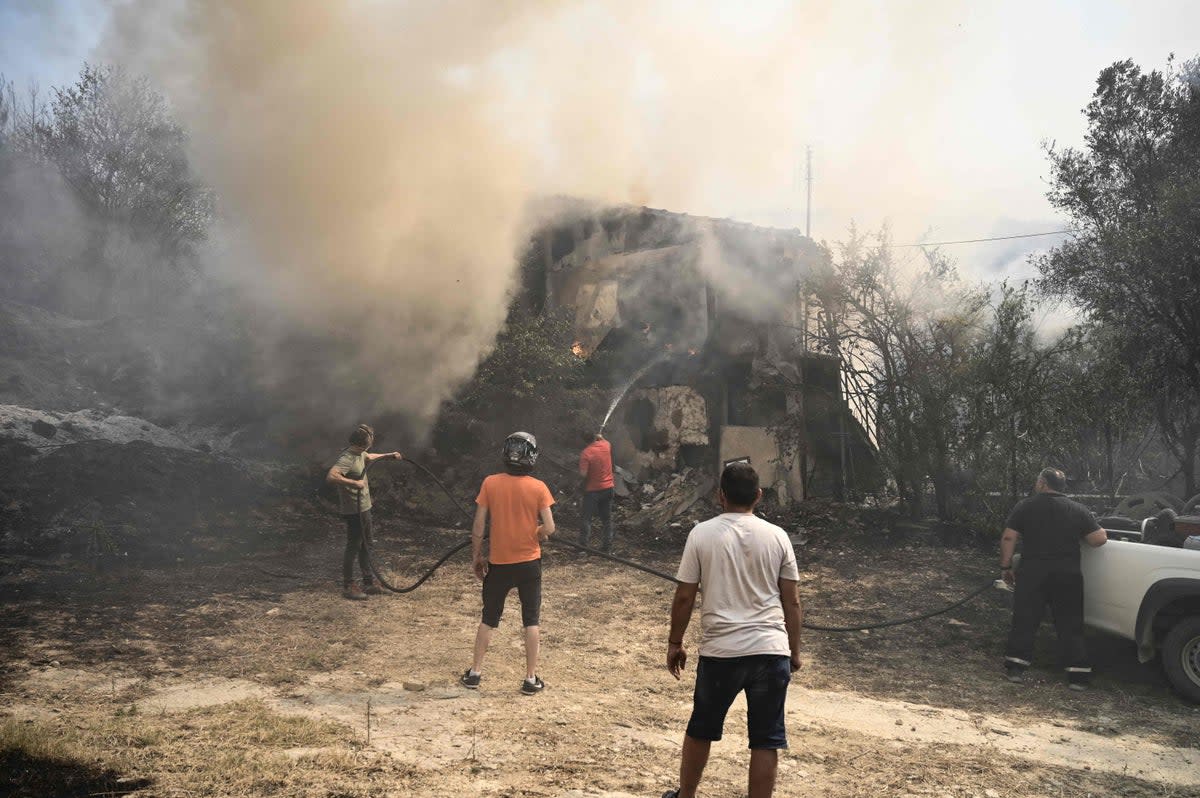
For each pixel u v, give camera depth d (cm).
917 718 581
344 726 474
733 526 383
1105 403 1190
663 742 489
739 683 364
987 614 866
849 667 708
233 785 378
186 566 906
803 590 955
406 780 399
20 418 1121
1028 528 698
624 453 1471
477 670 582
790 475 1339
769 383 1359
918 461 1202
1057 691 657
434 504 1273
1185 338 1208
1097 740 545
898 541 1155
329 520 1169
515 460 594
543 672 636
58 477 980
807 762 471
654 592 938
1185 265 1174
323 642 673
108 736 427
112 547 904
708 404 1460
